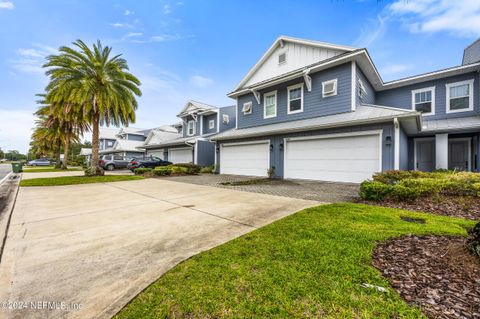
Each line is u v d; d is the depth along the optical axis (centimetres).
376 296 192
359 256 263
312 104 1124
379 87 1248
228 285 217
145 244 343
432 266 238
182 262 273
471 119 952
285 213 489
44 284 239
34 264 284
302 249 286
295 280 220
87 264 282
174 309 189
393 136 804
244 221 444
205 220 460
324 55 1131
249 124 1457
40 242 357
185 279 232
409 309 175
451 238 310
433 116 1100
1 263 288
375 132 843
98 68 1388
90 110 1426
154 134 2511
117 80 1448
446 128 930
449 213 478
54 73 1286
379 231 342
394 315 170
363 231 342
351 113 958
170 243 344
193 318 178
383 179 682
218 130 1988
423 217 425
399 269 235
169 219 475
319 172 1017
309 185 911
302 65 1213
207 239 356
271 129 1168
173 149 2166
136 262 285
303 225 378
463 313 169
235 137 1377
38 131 2786
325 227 363
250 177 1288
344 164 936
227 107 2077
